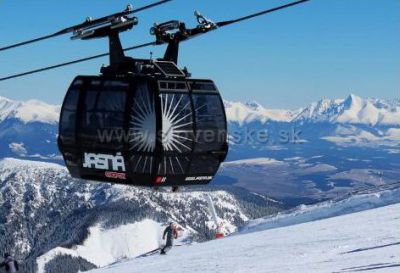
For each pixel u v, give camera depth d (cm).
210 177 1512
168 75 1434
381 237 2283
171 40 1463
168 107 1404
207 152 1466
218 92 1492
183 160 1442
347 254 1900
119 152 1455
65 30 1488
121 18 1423
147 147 1414
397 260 1523
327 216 7306
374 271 1373
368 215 4053
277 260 2116
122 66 1495
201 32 1400
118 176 1484
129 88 1436
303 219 7756
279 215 9300
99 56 1537
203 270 2259
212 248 3662
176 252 3966
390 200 6912
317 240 2734
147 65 1462
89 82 1514
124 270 3033
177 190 1505
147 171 1431
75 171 1567
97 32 1500
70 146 1542
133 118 1425
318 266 1675
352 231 2884
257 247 2994
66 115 1539
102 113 1471
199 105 1448
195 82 1463
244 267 2058
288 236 3453
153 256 3897
